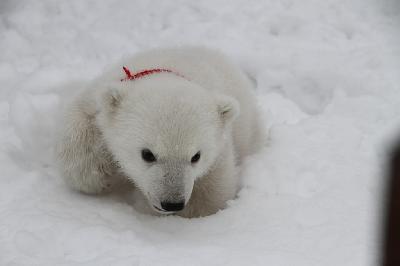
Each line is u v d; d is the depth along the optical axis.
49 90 10.95
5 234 5.92
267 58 12.68
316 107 11.64
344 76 11.83
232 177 7.49
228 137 7.36
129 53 13.27
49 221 6.19
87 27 14.34
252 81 12.59
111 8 15.13
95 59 13.10
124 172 7.23
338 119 9.71
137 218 6.86
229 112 6.79
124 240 5.77
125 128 6.37
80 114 7.37
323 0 15.49
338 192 7.29
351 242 5.84
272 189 7.51
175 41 13.86
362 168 8.06
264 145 9.20
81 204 7.23
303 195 7.39
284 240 5.98
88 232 5.83
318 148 8.62
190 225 6.58
